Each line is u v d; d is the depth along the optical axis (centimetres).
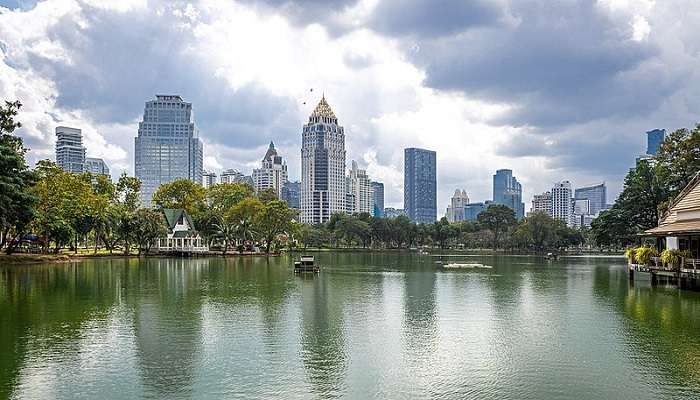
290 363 2131
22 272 6266
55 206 8588
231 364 2108
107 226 10050
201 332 2711
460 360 2200
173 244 11812
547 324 3009
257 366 2084
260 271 6969
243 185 14312
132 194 12575
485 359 2217
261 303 3772
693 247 5109
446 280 5903
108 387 1828
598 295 4412
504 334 2723
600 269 8269
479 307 3669
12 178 6350
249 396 1747
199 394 1762
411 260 11312
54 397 1731
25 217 6750
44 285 4819
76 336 2594
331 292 4519
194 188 13388
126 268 7275
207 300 3906
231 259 10462
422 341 2548
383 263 9838
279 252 13300
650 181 8506
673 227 5138
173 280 5503
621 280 6006
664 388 1852
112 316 3162
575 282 5722
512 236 16950
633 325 2973
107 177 12006
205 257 11194
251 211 12538
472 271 7575
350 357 2233
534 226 16038
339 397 1744
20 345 2403
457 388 1844
